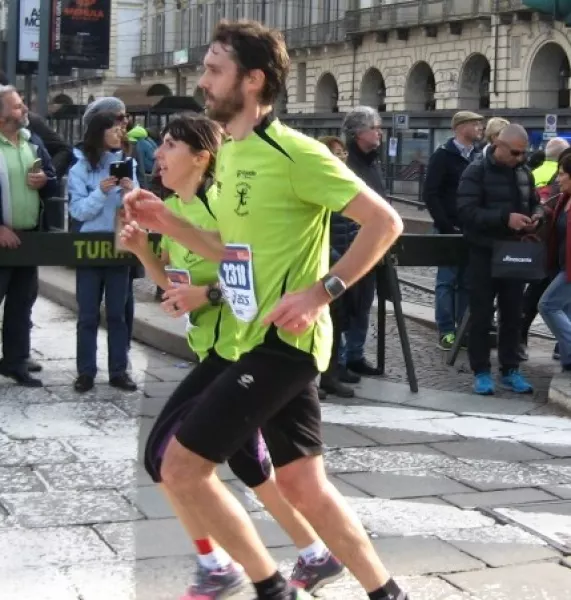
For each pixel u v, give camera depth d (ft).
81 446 18.86
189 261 12.96
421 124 94.22
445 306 27.76
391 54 149.89
